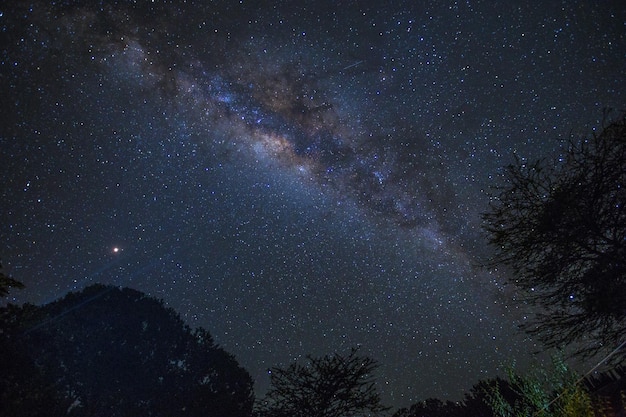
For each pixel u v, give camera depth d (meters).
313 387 14.22
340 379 14.27
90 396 16.33
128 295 21.11
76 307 19.17
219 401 18.70
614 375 7.51
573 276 8.12
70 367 16.50
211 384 19.91
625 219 7.57
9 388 12.67
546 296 8.35
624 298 7.10
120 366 17.78
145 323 20.22
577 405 6.38
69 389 16.00
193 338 21.38
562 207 7.86
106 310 19.55
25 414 12.35
